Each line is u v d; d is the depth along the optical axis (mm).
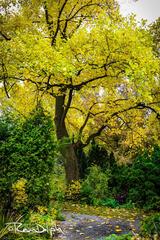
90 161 20297
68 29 17234
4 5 14961
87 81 15000
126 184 16047
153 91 15102
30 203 8516
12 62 12820
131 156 19109
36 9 16094
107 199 14875
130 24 13703
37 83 14312
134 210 13484
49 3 16000
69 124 20297
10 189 8305
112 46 13602
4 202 8312
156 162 16328
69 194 14742
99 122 18500
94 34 13555
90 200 14617
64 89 15391
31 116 9062
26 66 12789
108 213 12234
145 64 13141
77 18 16969
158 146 16734
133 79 13172
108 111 16312
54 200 10039
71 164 16734
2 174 8383
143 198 14719
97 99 17500
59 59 12695
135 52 13445
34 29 15750
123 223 10211
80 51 13500
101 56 13906
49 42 14070
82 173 19828
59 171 9977
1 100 17016
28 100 17000
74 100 18281
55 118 17266
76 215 11125
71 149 16906
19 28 14766
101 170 17656
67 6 16828
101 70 14859
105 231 9133
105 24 13398
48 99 18031
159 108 14953
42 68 12906
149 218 7859
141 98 14484
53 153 8859
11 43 12758
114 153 20812
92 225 9734
